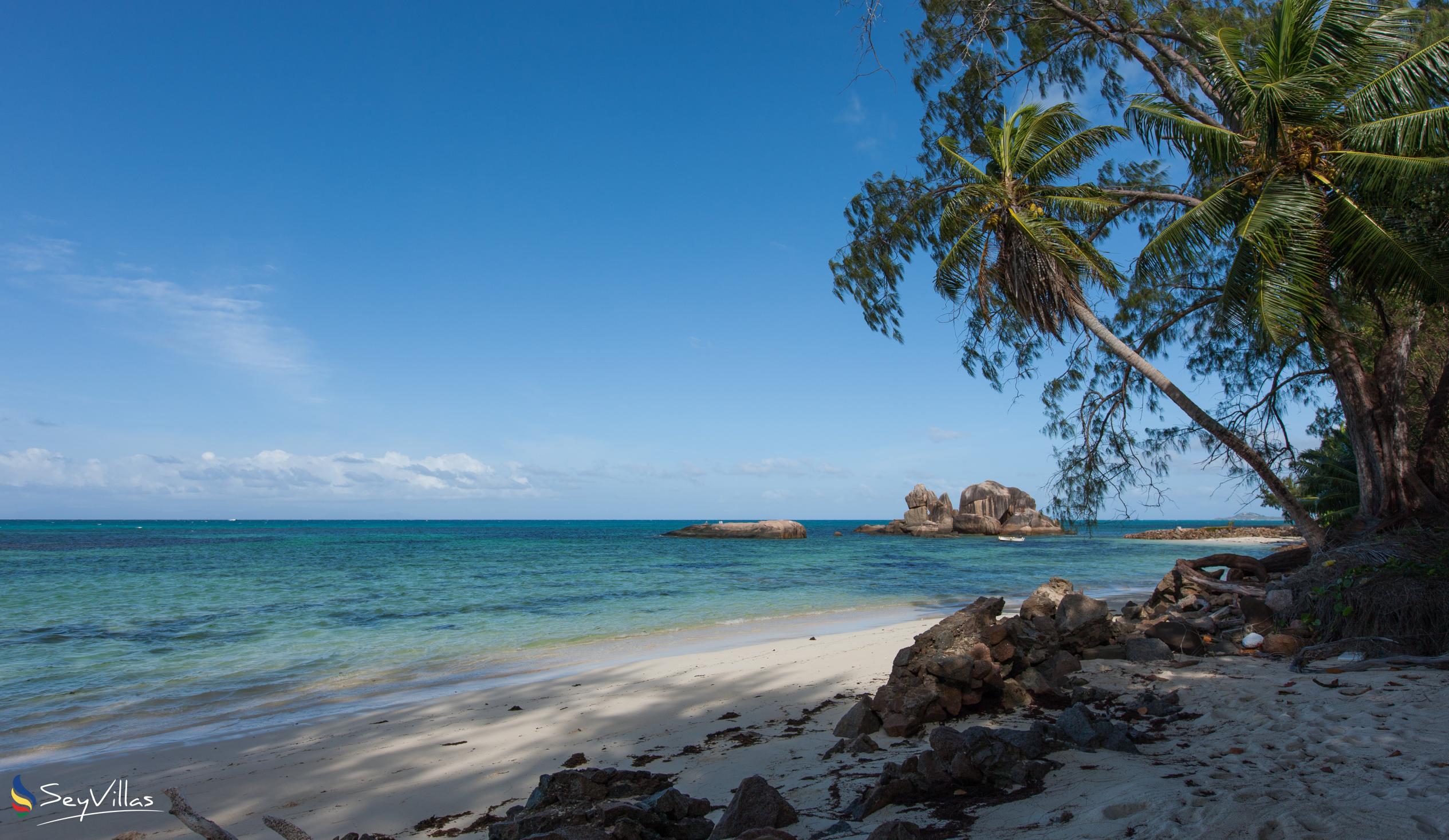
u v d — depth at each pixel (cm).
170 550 5231
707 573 3303
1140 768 452
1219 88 1253
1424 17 1178
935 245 1577
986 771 459
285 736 816
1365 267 1062
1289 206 1001
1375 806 351
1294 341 1329
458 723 837
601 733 760
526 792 596
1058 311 1252
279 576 3058
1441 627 792
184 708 961
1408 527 1070
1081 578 3009
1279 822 332
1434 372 1662
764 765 586
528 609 1981
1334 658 796
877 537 8475
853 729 646
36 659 1292
